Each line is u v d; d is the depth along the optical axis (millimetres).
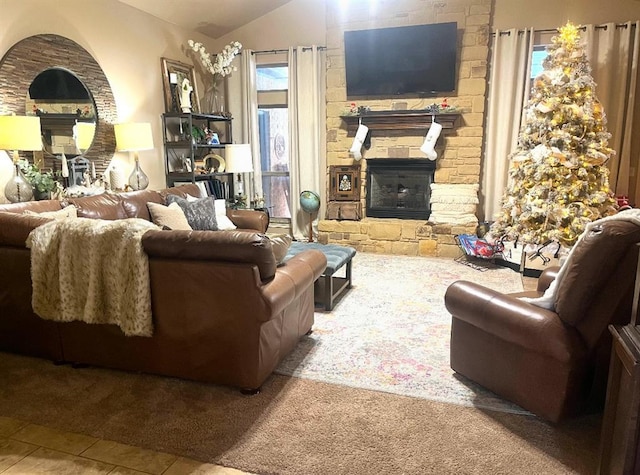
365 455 1923
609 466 1595
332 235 5848
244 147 5352
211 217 4363
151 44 5145
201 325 2367
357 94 5680
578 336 1949
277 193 6543
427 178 5730
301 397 2379
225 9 5602
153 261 2352
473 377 2459
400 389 2459
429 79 5363
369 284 4348
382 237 5645
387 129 5613
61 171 3914
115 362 2615
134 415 2221
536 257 4559
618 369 1552
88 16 4270
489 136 5445
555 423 2092
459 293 2410
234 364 2375
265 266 2273
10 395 2408
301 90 6020
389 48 5402
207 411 2250
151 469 1854
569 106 4320
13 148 3164
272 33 6129
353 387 2479
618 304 1815
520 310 2092
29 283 2650
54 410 2270
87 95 4266
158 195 4312
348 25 5625
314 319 3420
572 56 4398
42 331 2727
